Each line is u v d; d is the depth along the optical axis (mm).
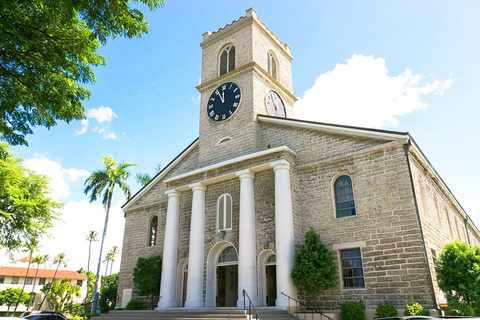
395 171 17672
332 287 17094
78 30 10453
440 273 15156
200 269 21500
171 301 22219
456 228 26125
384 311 15234
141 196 29062
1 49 9656
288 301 17359
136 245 27484
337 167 19594
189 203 24469
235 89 25547
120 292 26953
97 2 9203
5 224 22234
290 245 18406
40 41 10008
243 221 20312
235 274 23422
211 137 25531
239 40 27609
